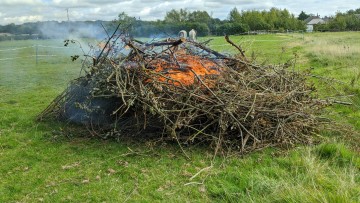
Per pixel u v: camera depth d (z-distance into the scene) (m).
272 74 6.07
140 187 4.03
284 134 5.30
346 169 4.24
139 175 4.32
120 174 4.36
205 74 5.53
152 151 4.99
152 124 5.29
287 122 5.46
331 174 4.09
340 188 3.56
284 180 3.92
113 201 3.75
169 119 4.98
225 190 3.81
